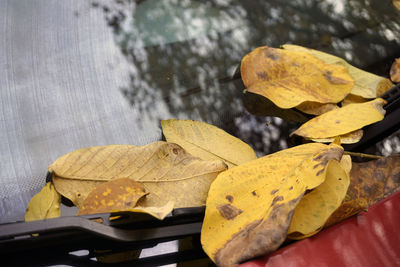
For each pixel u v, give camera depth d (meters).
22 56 0.50
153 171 0.44
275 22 0.56
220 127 0.50
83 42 0.51
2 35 0.50
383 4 0.60
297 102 0.50
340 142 0.47
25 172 0.46
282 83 0.51
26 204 0.45
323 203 0.41
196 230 0.42
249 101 0.52
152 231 0.41
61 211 0.44
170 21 0.53
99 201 0.43
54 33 0.51
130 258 0.43
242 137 0.50
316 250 0.39
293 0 0.57
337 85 0.51
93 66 0.50
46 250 0.41
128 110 0.49
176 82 0.51
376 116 0.49
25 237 0.40
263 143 0.50
